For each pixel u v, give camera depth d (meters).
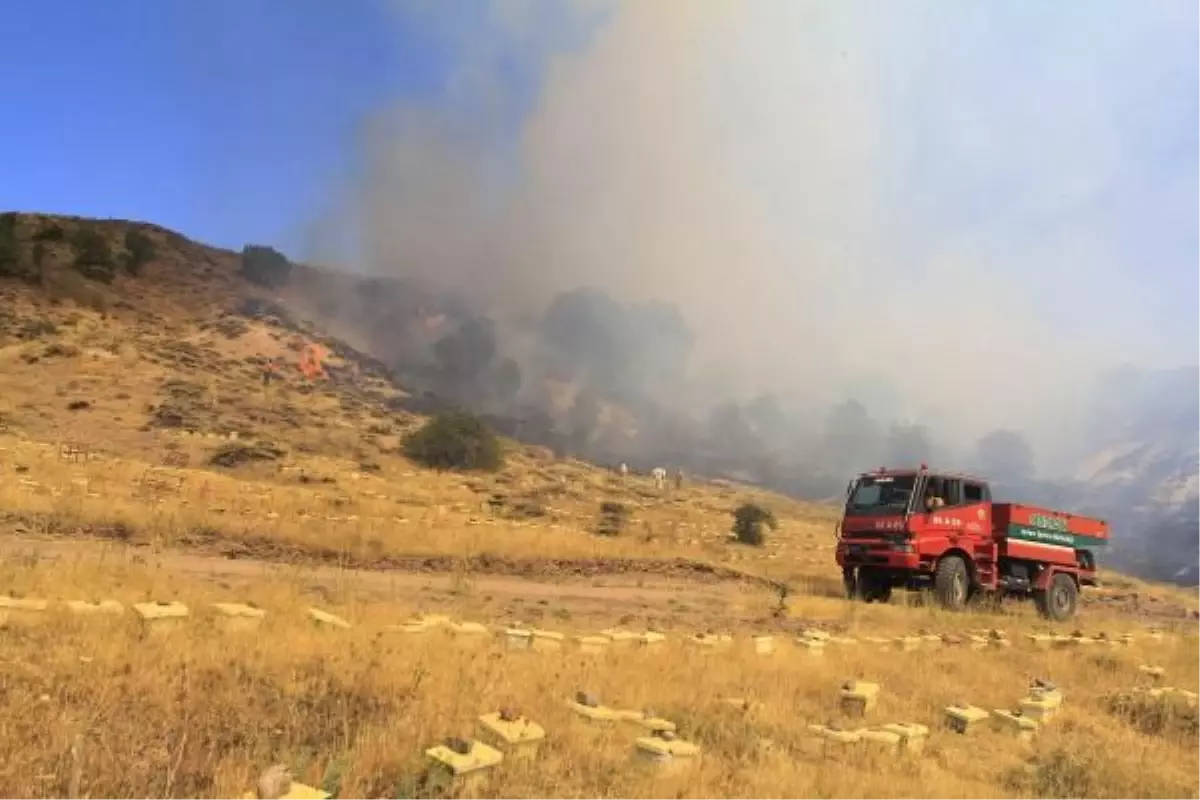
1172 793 7.88
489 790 5.48
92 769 4.99
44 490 20.78
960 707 9.86
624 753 6.56
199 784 5.04
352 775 5.32
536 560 22.19
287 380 62.84
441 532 23.36
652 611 15.88
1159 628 23.17
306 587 13.44
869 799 6.38
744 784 6.27
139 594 10.11
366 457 44.66
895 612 17.80
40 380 44.91
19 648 6.96
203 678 6.88
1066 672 13.17
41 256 67.31
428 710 6.66
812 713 8.93
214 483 27.69
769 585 23.34
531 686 7.84
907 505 19.97
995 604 20.73
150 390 47.25
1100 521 23.75
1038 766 8.16
